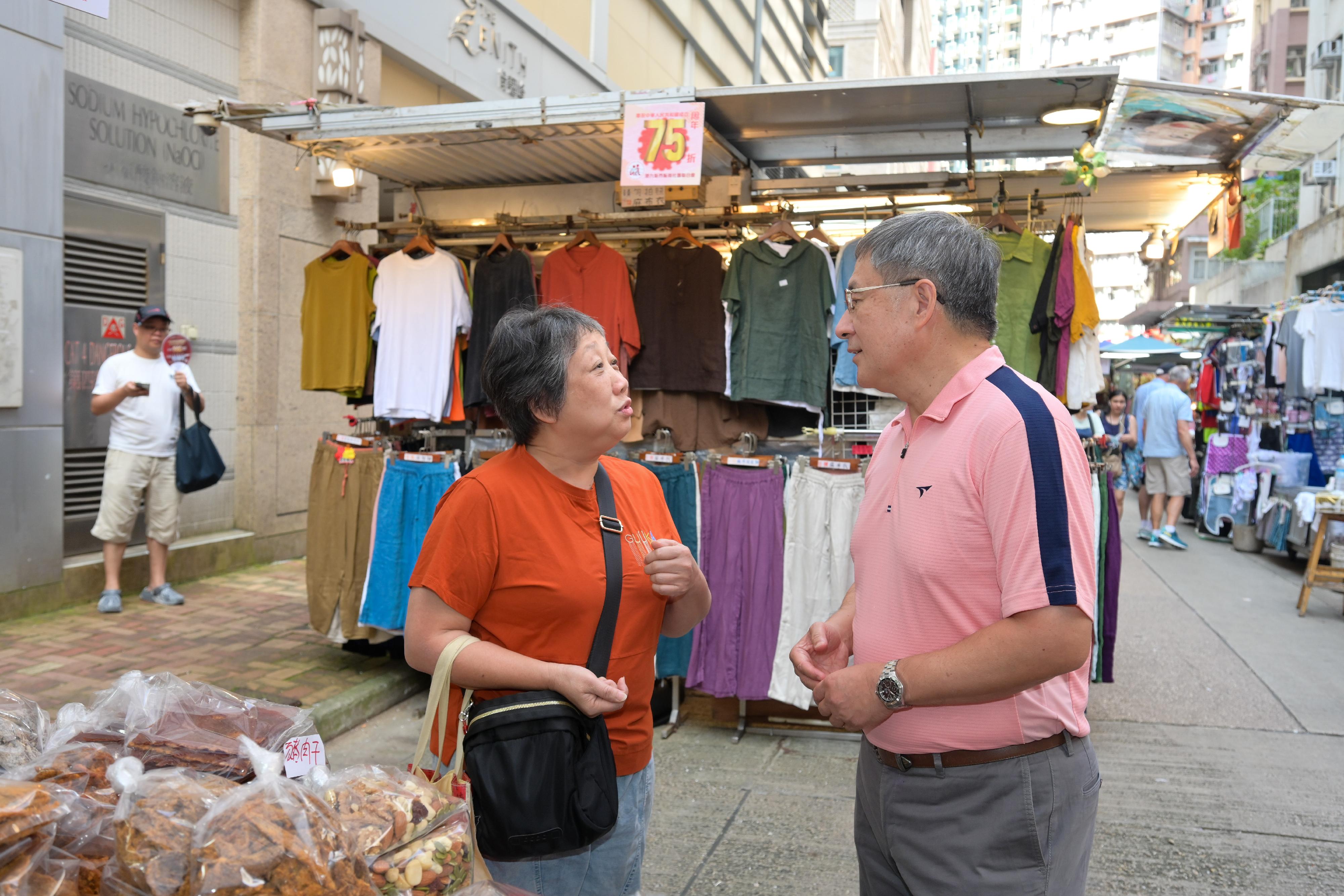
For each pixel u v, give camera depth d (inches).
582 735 60.7
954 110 189.9
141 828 42.9
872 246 65.4
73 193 224.1
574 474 68.1
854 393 195.2
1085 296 175.3
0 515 203.2
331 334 201.5
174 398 225.8
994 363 62.9
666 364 190.2
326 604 182.7
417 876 49.5
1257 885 118.6
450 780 58.3
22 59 202.7
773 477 166.7
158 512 224.5
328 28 285.9
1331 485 313.1
